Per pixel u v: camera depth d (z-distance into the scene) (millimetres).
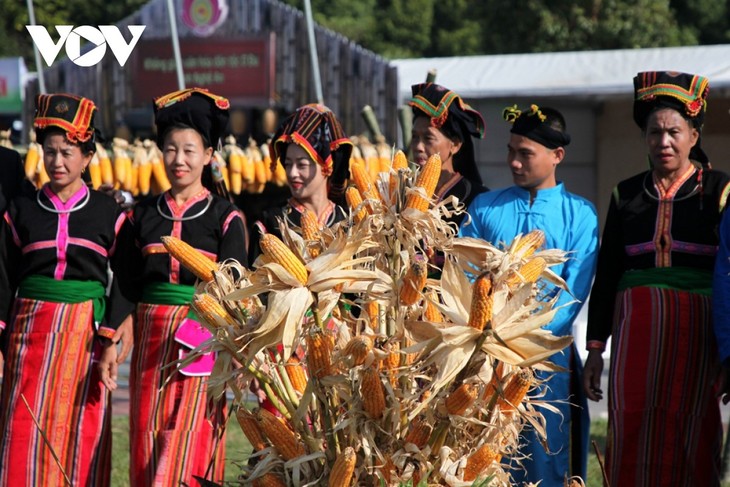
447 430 4211
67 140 7266
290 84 23484
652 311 6629
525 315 4137
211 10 23734
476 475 4289
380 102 22484
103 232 7328
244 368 4363
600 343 7027
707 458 6680
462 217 7410
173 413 7078
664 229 6711
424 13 47062
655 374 6578
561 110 22656
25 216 7336
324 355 4160
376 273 4191
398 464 4145
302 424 4336
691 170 6797
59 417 7230
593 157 22969
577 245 7016
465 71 20844
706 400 6652
